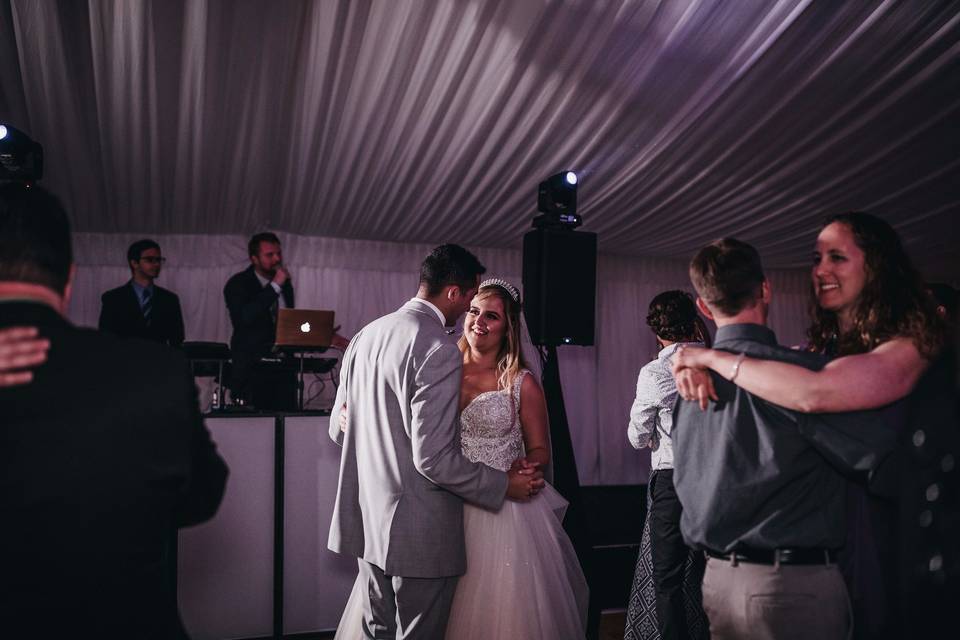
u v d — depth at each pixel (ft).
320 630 11.16
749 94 13.78
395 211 21.61
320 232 24.26
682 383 5.09
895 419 4.67
